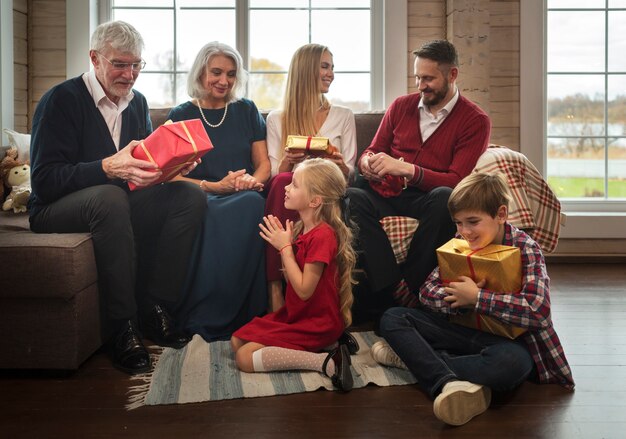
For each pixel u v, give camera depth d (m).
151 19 4.33
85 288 2.38
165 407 2.04
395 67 4.24
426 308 2.38
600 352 2.55
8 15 3.94
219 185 2.89
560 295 3.50
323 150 2.83
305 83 3.16
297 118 3.15
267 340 2.33
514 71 4.37
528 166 3.09
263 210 2.81
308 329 2.36
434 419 1.94
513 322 2.05
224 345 2.59
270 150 3.16
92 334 2.45
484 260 2.05
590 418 1.95
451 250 2.15
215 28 4.35
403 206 2.85
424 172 2.79
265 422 1.92
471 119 2.93
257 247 2.78
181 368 2.34
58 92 2.69
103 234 2.44
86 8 4.15
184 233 2.66
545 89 4.51
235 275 2.76
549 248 3.07
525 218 2.96
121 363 2.38
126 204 2.51
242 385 2.18
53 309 2.29
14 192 3.30
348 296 2.45
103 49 2.67
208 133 3.11
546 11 4.50
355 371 2.31
